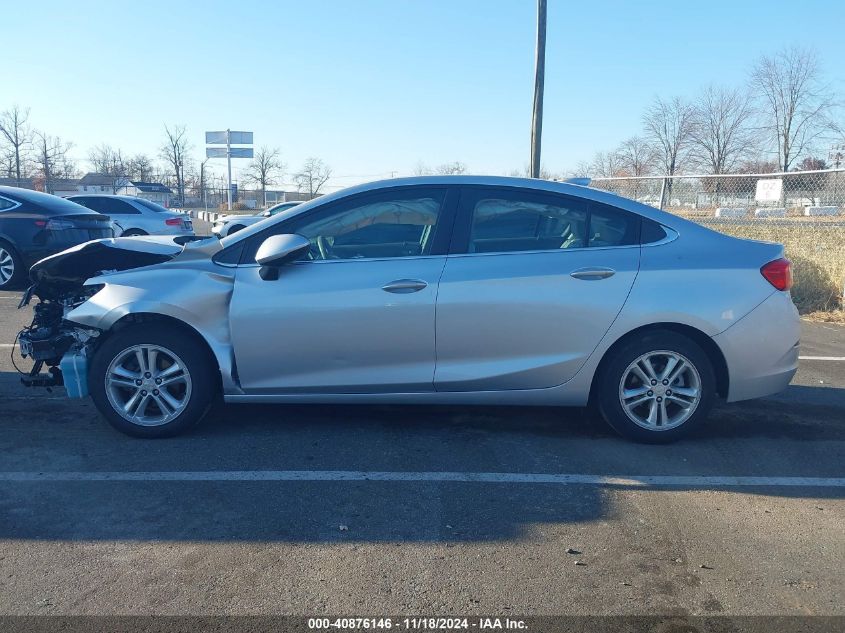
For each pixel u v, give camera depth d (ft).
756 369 14.71
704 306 14.39
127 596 9.51
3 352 22.66
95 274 16.94
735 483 13.21
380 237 14.88
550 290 14.39
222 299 14.69
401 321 14.37
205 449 14.58
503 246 14.74
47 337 15.84
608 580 9.98
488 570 10.20
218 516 11.73
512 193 14.98
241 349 14.53
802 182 39.45
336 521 11.60
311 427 15.94
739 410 17.61
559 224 14.92
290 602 9.41
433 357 14.58
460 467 13.80
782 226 39.42
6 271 34.96
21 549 10.66
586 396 14.85
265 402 15.07
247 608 9.28
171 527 11.35
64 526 11.35
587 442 15.20
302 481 13.10
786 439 15.58
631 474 13.56
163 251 16.46
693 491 12.86
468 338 14.47
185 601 9.41
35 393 18.34
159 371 14.98
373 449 14.67
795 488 13.03
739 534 11.31
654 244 14.85
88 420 16.31
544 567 10.29
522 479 13.26
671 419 14.96
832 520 11.82
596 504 12.28
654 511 12.06
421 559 10.47
